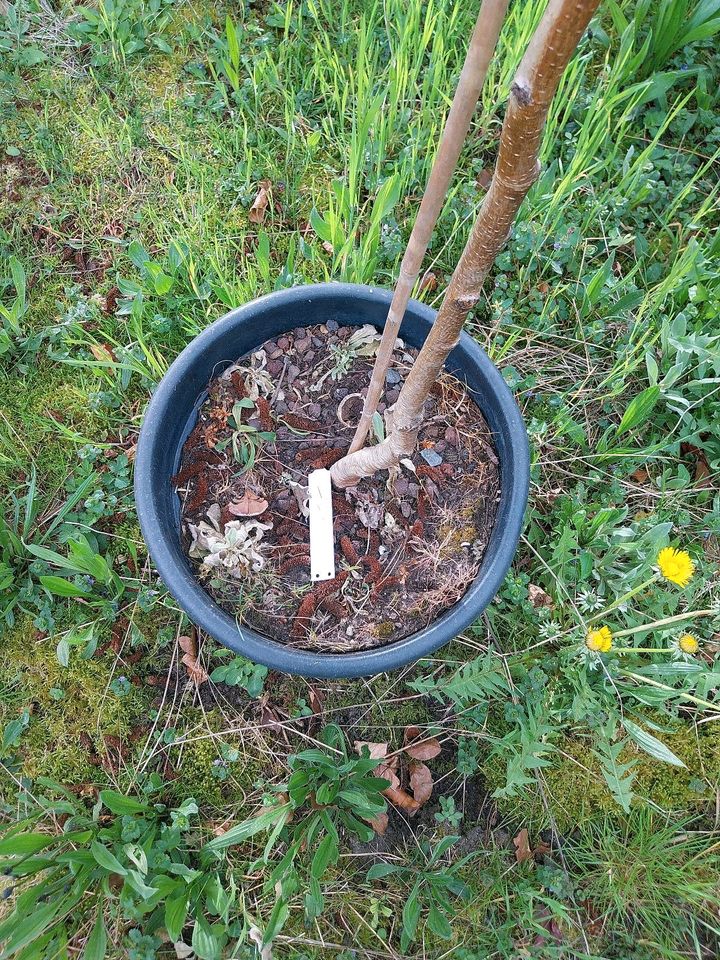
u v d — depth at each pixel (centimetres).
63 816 127
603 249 166
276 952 124
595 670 135
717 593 143
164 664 137
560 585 136
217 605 118
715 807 134
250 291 143
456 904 128
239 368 131
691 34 163
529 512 145
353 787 120
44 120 171
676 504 147
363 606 121
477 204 162
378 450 112
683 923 127
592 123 161
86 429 150
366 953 125
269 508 126
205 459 127
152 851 121
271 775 133
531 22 150
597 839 132
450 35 162
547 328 155
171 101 173
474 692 129
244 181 166
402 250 159
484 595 114
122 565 142
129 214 165
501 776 134
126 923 123
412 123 165
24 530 138
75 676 135
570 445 153
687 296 154
